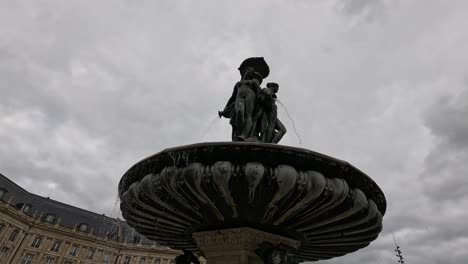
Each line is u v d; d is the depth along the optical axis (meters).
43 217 64.44
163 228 5.23
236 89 5.97
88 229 67.19
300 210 3.90
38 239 60.91
